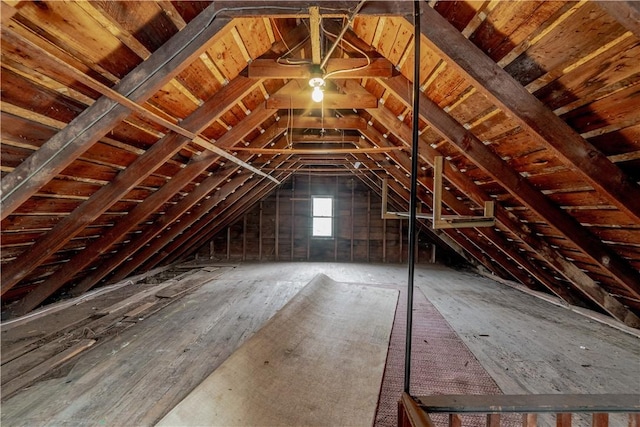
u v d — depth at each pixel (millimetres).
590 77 1303
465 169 2906
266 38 2051
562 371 2336
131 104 1589
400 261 7695
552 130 1527
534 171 2119
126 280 5102
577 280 3014
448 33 1427
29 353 2525
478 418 1806
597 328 3244
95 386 2037
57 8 1182
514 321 3469
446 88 1976
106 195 2434
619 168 1551
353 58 2207
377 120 3246
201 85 2043
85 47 1376
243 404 1818
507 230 3182
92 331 2990
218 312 3637
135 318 3416
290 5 1384
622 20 956
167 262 6461
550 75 1407
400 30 1721
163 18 1434
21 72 1326
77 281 4074
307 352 2566
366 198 7871
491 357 2568
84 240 3125
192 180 3387
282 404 1869
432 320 3484
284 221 7961
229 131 2969
